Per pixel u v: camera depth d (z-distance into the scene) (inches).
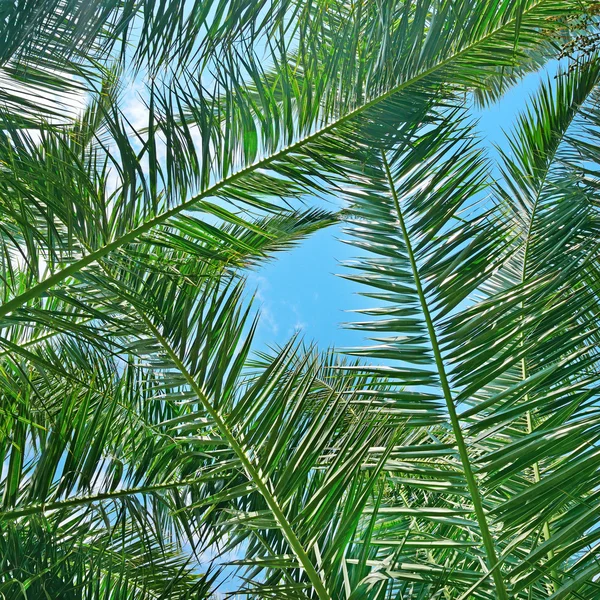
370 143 77.0
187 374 75.9
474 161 83.5
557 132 132.0
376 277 78.9
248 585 67.1
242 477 92.8
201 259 86.8
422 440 103.7
